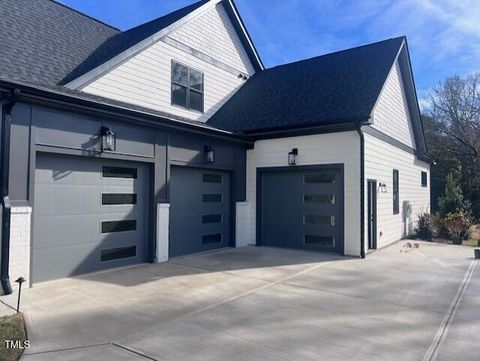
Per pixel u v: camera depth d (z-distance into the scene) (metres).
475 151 24.45
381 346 4.00
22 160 6.16
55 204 6.82
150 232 8.53
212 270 7.78
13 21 8.94
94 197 7.50
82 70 8.56
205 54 12.21
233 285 6.54
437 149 25.62
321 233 10.25
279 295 5.95
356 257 9.41
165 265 8.27
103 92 8.84
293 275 7.38
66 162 7.01
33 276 6.47
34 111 6.34
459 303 5.62
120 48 9.89
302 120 10.03
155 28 10.89
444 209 14.31
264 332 4.38
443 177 23.80
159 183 8.69
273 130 10.51
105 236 7.71
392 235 12.17
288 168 10.74
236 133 10.71
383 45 12.49
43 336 4.18
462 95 26.83
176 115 10.70
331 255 9.70
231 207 11.12
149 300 5.61
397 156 12.86
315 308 5.30
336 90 10.95
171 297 5.77
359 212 9.47
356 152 9.55
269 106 11.64
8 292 5.81
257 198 11.42
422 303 5.61
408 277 7.29
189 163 9.51
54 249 6.80
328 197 10.16
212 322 4.69
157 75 10.40
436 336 4.30
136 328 4.46
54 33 9.62
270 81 13.48
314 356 3.74
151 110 9.25
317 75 12.46
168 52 10.80
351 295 6.00
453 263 8.77
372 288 6.45
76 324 4.57
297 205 10.73
